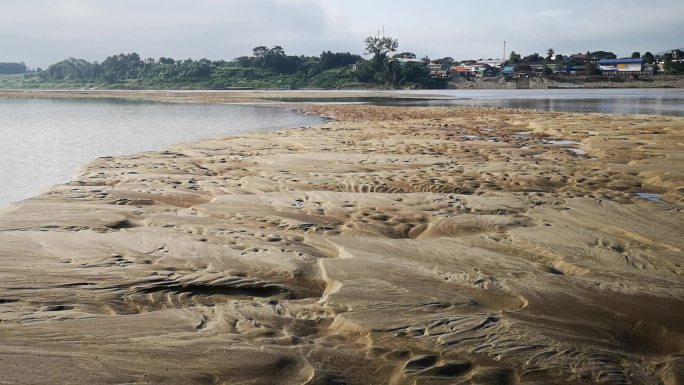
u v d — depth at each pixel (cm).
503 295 604
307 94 9494
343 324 533
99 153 1947
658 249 780
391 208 1002
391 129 2584
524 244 786
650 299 593
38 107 5362
